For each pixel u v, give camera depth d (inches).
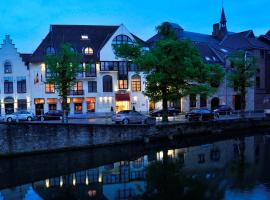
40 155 984.9
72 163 904.9
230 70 2113.7
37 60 1845.5
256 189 625.0
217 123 1406.3
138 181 720.3
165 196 608.1
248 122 1547.7
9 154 954.1
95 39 2058.3
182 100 2012.8
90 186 696.4
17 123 963.3
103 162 915.4
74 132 1047.6
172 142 1216.2
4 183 733.3
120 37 1961.1
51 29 2012.8
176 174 760.3
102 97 1951.3
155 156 980.6
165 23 1267.2
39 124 994.1
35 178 768.3
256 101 2212.1
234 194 596.4
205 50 2198.6
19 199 627.2
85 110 1925.4
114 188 676.1
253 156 952.3
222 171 776.3
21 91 1844.2
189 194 606.2
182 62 1179.3
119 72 1958.7
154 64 1155.9
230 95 2142.0
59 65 1214.9
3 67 1819.6
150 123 1263.5
